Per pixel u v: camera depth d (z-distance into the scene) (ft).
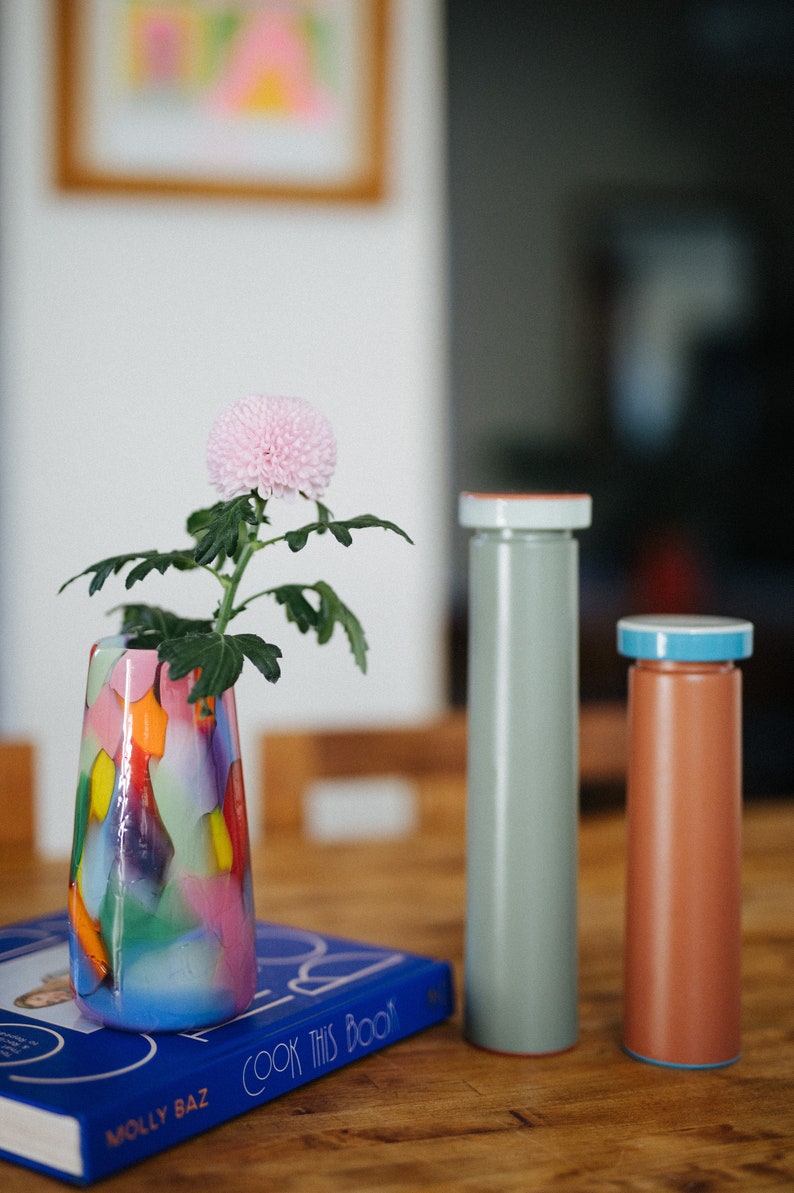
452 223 7.70
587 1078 2.21
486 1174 1.87
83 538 7.43
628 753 2.30
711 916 2.23
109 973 2.09
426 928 3.00
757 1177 1.87
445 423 7.79
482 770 2.30
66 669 7.47
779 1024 2.46
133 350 7.38
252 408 2.08
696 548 8.11
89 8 7.09
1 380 7.27
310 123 7.41
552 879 2.29
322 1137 1.98
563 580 2.28
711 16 7.88
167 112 7.24
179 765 2.09
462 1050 2.34
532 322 7.86
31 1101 1.85
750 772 8.25
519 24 7.67
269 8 7.28
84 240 7.26
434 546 7.81
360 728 4.42
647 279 7.97
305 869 3.55
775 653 8.27
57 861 3.63
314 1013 2.21
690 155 7.95
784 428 8.16
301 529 2.12
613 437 8.00
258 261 7.46
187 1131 1.95
